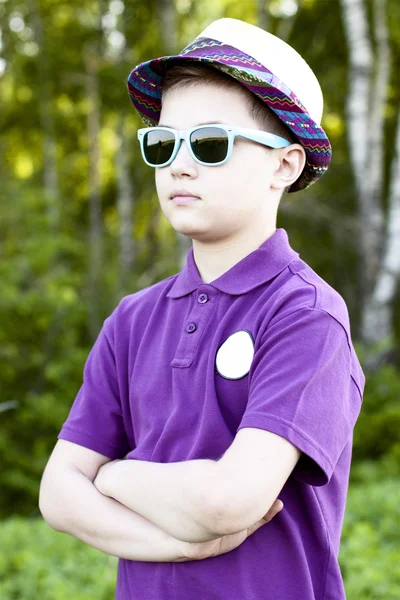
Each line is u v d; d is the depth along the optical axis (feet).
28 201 27.20
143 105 5.46
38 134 36.58
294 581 4.39
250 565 4.38
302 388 4.24
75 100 34.22
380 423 20.18
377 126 25.63
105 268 31.50
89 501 4.76
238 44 4.73
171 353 4.78
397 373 25.85
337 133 31.30
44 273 26.99
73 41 31.73
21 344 25.04
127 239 31.48
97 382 5.29
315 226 31.55
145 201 37.40
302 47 30.66
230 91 4.58
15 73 32.17
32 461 22.03
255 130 4.57
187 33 32.94
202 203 4.54
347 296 30.58
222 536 4.16
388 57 25.79
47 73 31.53
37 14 31.48
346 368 4.48
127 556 4.53
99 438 5.19
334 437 4.28
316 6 30.01
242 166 4.56
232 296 4.68
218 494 4.08
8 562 11.29
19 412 22.88
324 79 30.42
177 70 4.74
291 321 4.40
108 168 40.34
